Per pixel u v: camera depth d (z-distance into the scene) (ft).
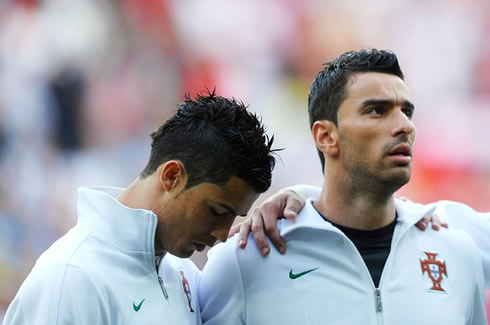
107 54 117.08
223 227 25.59
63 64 114.83
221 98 26.04
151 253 25.25
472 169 122.01
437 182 120.26
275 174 117.39
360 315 27.84
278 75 125.90
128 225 25.03
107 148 114.52
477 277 29.76
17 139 110.63
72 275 23.39
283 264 28.86
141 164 114.83
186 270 29.48
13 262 101.65
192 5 123.65
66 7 117.08
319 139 29.32
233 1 124.98
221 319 28.86
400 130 27.30
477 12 130.00
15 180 108.17
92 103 114.93
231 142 24.73
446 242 29.86
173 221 25.16
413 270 28.78
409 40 129.90
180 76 121.39
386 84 27.96
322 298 28.19
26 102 112.47
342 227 29.25
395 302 27.99
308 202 30.19
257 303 28.53
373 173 27.66
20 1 115.85
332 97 28.66
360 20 129.29
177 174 24.97
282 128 123.03
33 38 115.03
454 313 28.22
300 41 127.54
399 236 29.09
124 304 24.22
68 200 110.11
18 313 23.29
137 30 119.65
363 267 28.37
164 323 25.18
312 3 128.26
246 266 29.01
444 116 126.82
